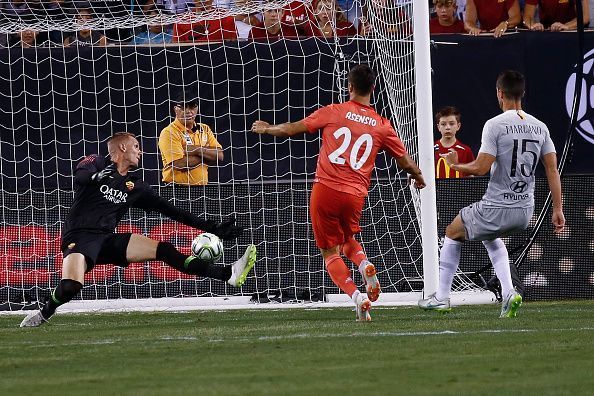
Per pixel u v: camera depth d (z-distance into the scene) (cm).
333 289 4050
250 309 3791
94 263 3042
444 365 1958
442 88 4219
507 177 2994
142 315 3569
